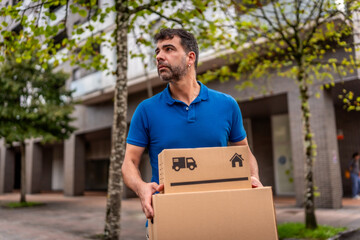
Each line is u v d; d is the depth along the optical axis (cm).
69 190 1834
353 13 547
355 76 822
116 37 588
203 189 135
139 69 1266
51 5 468
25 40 475
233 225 130
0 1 436
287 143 1349
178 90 165
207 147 142
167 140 157
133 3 553
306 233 563
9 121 1196
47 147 2600
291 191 1327
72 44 518
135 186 146
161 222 124
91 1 500
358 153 1174
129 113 1464
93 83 1553
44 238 654
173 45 159
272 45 667
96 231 727
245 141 179
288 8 816
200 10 552
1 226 813
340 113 1238
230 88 1098
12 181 2433
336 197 884
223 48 920
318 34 608
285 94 996
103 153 2117
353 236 566
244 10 618
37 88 1304
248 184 141
